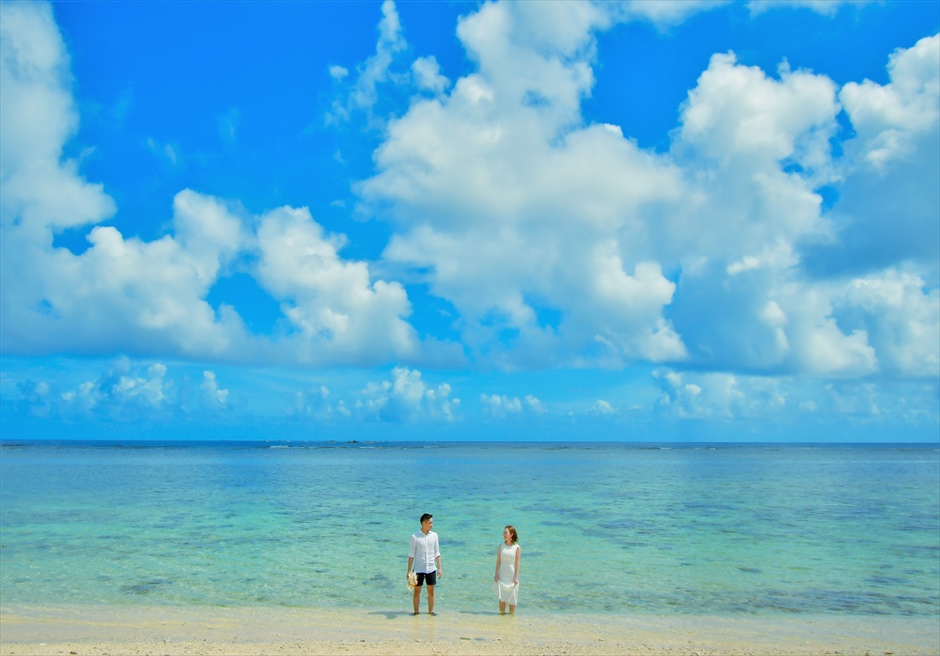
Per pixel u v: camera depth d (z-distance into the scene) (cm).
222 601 1789
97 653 1274
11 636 1430
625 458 16325
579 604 1791
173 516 3694
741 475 8488
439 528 3238
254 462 12550
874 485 6538
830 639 1466
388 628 1520
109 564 2283
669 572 2206
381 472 9106
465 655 1290
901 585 2033
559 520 3575
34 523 3353
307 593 1889
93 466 10225
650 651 1345
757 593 1923
